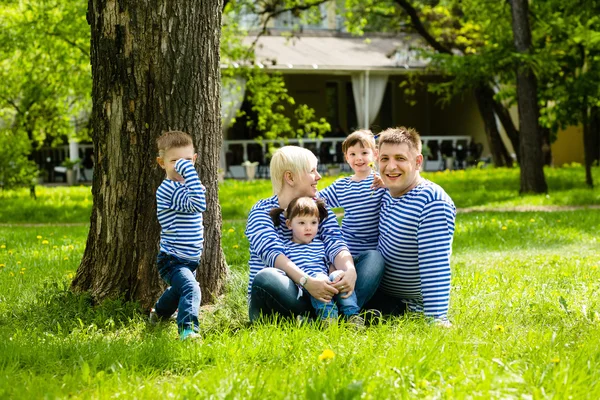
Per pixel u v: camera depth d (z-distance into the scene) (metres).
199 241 4.90
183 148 4.89
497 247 9.15
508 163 26.17
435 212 4.54
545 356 3.60
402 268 4.72
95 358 3.68
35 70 18.72
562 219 11.62
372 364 3.42
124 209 5.50
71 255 8.54
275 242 4.62
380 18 26.66
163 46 5.41
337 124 31.48
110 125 5.48
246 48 20.66
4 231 12.00
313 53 28.14
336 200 5.16
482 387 3.01
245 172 27.45
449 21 24.91
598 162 26.17
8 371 3.49
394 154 4.66
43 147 30.44
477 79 19.86
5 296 6.00
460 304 5.18
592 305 5.23
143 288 5.49
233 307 5.39
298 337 3.97
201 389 3.08
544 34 18.16
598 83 16.98
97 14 5.46
